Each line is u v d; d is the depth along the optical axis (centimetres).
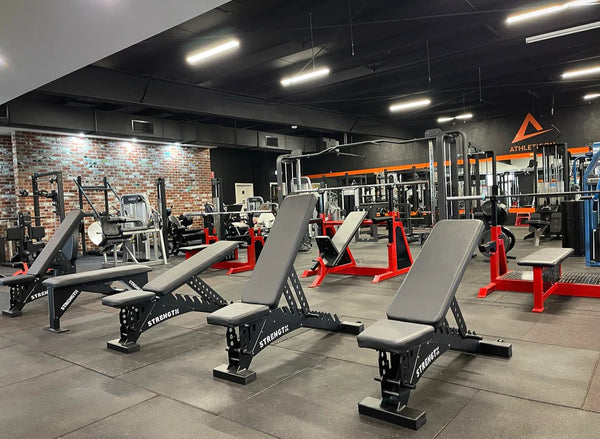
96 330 339
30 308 430
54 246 425
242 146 1184
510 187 1198
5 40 416
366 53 720
